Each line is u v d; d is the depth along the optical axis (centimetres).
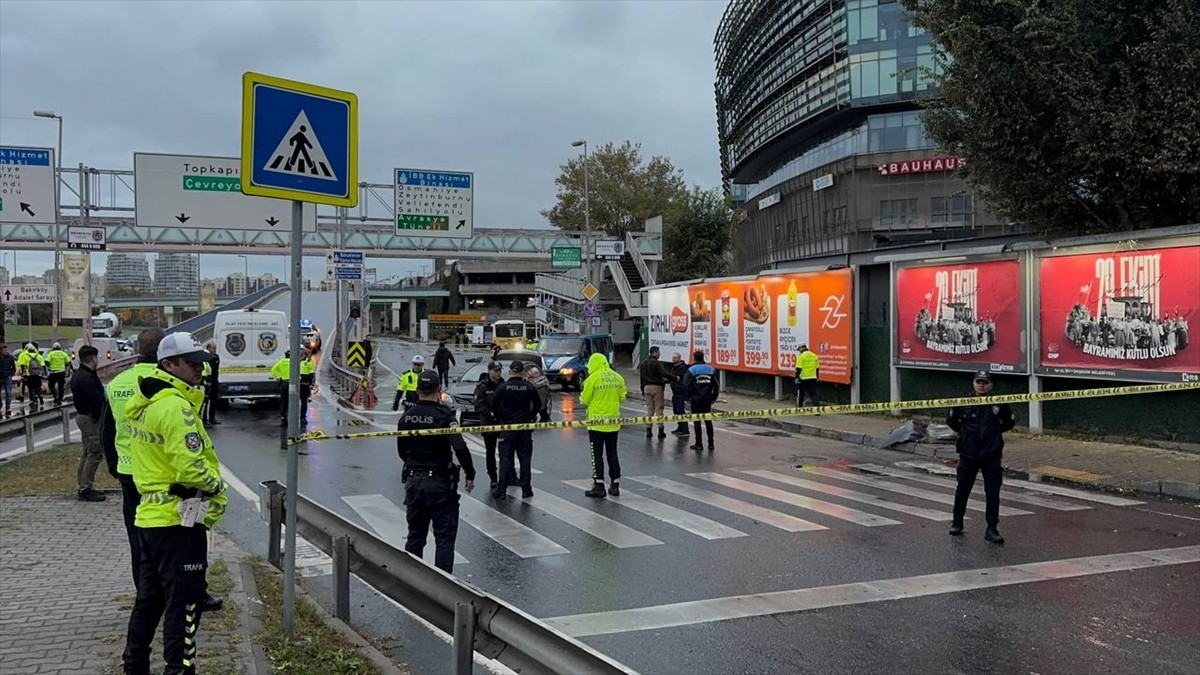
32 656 476
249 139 458
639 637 552
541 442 1573
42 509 918
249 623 533
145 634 424
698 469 1256
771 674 492
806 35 5712
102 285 11700
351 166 502
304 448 1495
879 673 493
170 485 411
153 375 416
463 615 382
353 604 635
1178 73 1355
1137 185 1515
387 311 13375
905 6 1784
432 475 655
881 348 1938
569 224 6031
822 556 749
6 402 2067
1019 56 1477
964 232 4947
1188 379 1274
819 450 1477
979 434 805
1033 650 525
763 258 6931
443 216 3228
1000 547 781
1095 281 1407
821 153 5959
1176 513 945
